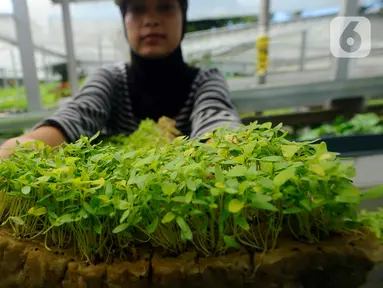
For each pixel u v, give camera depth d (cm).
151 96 103
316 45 143
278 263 37
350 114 150
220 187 34
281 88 134
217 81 99
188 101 101
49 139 69
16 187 43
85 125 82
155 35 92
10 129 103
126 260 40
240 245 40
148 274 38
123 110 104
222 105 88
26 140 65
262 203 34
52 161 48
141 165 41
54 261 40
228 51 146
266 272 37
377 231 42
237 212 35
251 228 40
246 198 34
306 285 39
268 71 146
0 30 119
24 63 123
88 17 129
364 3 131
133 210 36
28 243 44
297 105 139
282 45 144
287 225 41
